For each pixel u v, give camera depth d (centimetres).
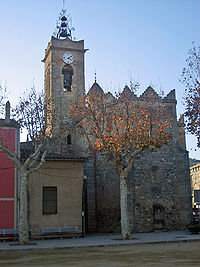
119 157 2677
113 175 3497
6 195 2795
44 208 2895
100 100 2973
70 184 2986
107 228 3472
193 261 1373
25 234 2344
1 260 1616
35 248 2072
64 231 2873
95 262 1430
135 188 3422
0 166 2825
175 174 3578
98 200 3559
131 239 2525
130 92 3453
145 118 2845
